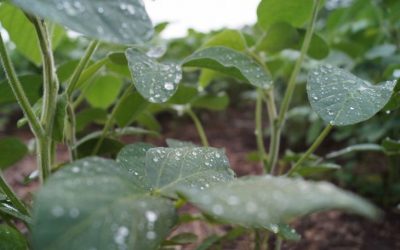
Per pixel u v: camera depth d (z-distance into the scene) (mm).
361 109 396
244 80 507
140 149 422
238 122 1981
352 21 1413
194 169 366
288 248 791
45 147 413
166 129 1863
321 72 444
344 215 1000
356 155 1222
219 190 279
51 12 268
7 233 400
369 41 1251
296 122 1531
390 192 1052
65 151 1500
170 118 1963
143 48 595
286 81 1482
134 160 399
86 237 258
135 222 287
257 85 476
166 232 302
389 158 1050
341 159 1354
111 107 1086
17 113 2047
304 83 1449
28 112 399
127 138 1560
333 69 452
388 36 1239
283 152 1567
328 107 401
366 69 1183
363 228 939
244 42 630
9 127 1942
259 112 707
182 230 931
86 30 273
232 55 516
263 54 750
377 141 1159
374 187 1075
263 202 256
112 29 284
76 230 257
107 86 744
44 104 421
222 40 633
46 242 246
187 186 342
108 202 285
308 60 1222
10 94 577
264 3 607
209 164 378
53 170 491
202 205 274
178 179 350
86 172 298
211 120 2010
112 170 315
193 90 630
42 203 257
